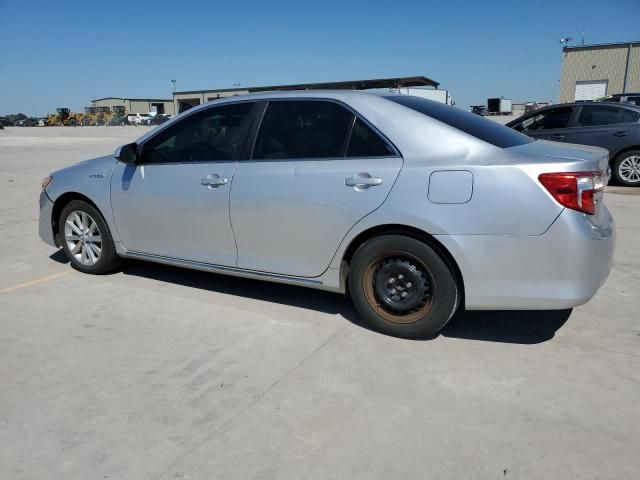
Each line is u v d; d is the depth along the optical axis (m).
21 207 8.59
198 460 2.43
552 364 3.27
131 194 4.53
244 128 4.05
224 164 4.08
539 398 2.89
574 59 39.41
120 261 5.03
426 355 3.39
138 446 2.52
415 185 3.34
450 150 3.32
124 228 4.68
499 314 4.06
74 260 5.11
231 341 3.62
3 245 6.24
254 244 3.99
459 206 3.24
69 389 3.02
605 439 2.54
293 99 3.91
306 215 3.70
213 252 4.23
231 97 4.18
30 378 3.14
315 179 3.66
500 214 3.16
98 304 4.30
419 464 2.38
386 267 3.55
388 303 3.59
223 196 4.03
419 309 3.51
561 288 3.14
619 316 3.99
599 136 9.91
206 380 3.11
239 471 2.35
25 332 3.77
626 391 2.96
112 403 2.88
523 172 3.12
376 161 3.50
